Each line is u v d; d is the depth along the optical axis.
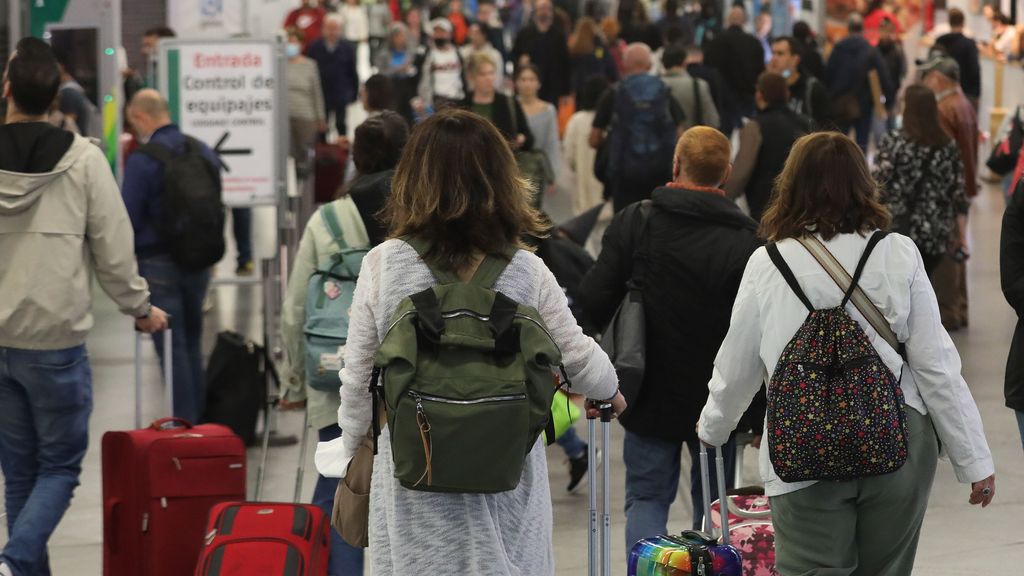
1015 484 11.22
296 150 23.50
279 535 7.37
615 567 9.52
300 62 23.47
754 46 26.12
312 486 11.45
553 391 5.36
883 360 6.05
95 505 11.01
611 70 30.34
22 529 8.11
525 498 5.56
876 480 6.03
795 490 6.10
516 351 5.29
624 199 18.55
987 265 19.89
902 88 37.47
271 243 23.12
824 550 6.11
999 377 14.30
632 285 8.03
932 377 6.07
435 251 5.49
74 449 8.52
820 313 6.04
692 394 7.90
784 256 6.15
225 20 31.55
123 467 8.28
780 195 6.27
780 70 21.53
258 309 18.22
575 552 9.90
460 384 5.18
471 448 5.16
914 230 13.94
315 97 23.56
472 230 5.48
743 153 15.03
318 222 8.52
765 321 6.18
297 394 8.75
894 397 5.98
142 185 11.48
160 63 15.98
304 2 35.28
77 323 8.31
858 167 6.18
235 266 20.95
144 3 37.84
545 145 20.27
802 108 20.94
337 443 6.07
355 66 31.14
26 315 8.16
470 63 18.86
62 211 8.22
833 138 6.22
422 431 5.16
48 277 8.19
